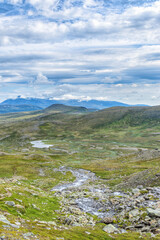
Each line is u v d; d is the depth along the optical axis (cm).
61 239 2144
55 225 2881
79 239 2311
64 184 7475
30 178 8394
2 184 4888
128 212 3497
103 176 8681
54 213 3734
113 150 18775
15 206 3269
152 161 9944
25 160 12050
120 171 8988
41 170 10012
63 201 4756
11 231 1908
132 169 8862
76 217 3509
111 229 2894
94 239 2398
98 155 16625
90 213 3938
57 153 17888
